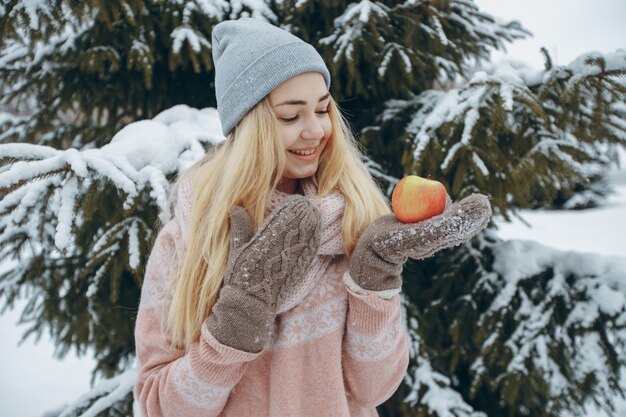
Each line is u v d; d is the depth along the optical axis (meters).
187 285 0.89
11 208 1.20
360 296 0.78
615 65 1.50
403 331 0.95
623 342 1.80
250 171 0.86
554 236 8.36
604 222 9.23
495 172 1.85
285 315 0.87
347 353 0.91
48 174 1.24
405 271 2.32
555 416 2.02
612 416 1.88
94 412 1.68
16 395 3.95
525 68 1.90
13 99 2.32
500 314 2.03
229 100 0.89
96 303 2.00
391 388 0.96
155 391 0.86
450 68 2.21
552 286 2.03
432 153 1.76
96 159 1.30
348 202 0.90
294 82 0.84
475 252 2.28
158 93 2.32
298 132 0.86
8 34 1.67
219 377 0.78
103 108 2.33
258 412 0.90
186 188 0.96
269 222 0.76
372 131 2.15
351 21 1.91
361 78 2.16
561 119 1.69
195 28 1.96
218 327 0.75
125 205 1.25
